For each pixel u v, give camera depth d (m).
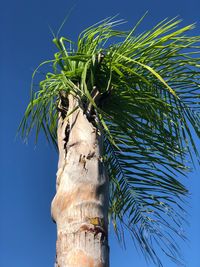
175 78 5.45
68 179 4.22
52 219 4.26
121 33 5.27
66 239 3.97
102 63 5.08
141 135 5.54
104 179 4.26
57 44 5.28
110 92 5.06
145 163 5.97
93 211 4.07
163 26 5.20
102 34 5.29
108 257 3.98
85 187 4.15
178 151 5.66
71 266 3.84
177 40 5.20
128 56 5.21
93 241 3.94
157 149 5.70
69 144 4.47
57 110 5.14
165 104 5.32
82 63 5.18
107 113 5.36
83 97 4.81
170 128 5.49
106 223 4.11
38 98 5.48
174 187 5.95
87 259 3.86
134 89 5.23
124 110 5.34
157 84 5.38
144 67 4.98
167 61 5.30
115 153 6.02
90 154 4.36
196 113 5.51
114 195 6.18
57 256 3.99
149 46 5.20
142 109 5.32
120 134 5.94
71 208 4.08
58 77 5.07
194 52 5.24
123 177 6.10
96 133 4.52
